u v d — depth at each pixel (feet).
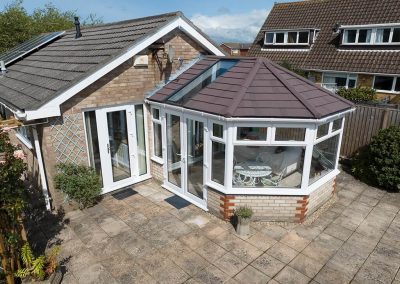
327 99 25.72
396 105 43.98
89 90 26.81
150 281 19.31
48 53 39.22
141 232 24.39
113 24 37.29
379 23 68.85
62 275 19.70
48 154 25.84
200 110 24.07
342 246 22.77
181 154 28.50
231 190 24.67
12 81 35.14
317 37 79.97
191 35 31.99
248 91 23.90
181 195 30.07
